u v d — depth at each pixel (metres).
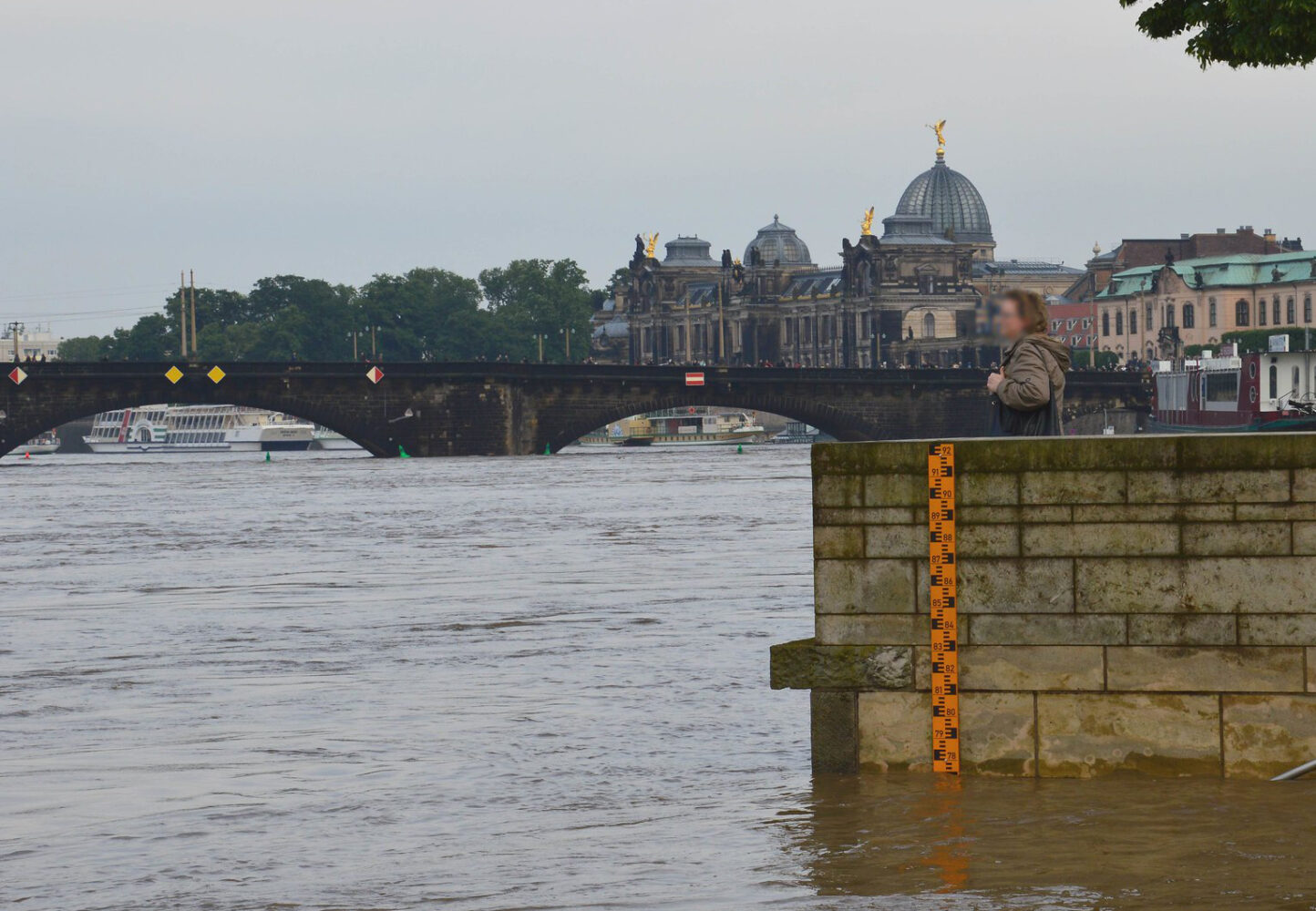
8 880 22.44
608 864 22.53
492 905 20.88
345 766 29.02
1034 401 25.50
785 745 29.92
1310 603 24.88
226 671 40.38
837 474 26.23
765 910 20.30
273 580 65.56
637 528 94.25
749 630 45.84
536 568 68.88
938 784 25.83
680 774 27.77
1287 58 40.22
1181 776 25.50
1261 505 24.92
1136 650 25.47
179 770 28.97
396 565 72.06
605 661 40.31
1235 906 19.89
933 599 26.00
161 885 22.06
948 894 20.67
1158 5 42.59
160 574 69.62
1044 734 25.81
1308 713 25.02
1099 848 22.34
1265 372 159.12
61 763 29.66
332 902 21.16
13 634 48.84
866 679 26.36
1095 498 25.38
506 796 26.62
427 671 39.53
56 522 112.50
